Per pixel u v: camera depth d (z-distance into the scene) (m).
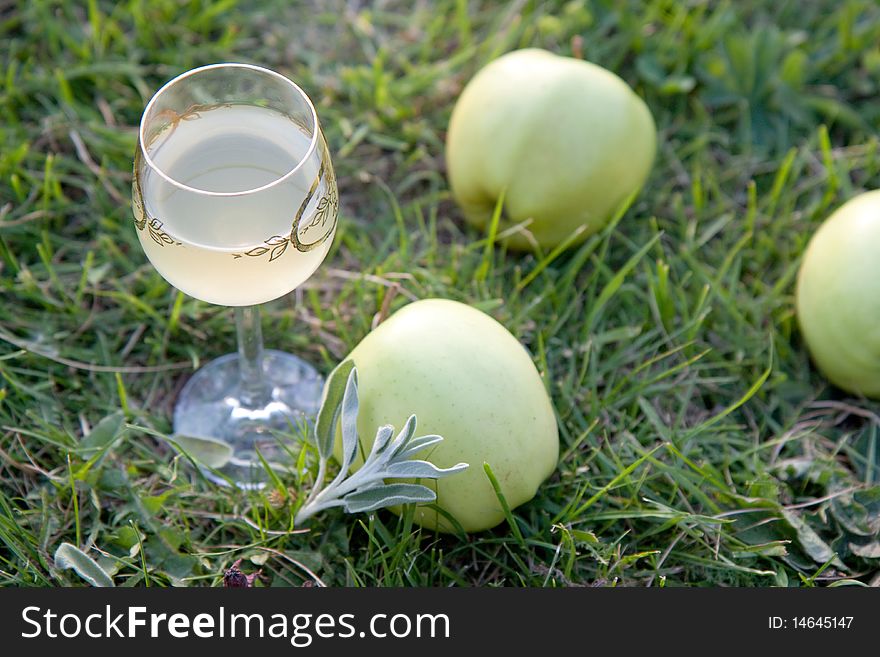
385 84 0.74
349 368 0.58
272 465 0.63
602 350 0.68
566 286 0.68
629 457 0.64
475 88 0.66
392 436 0.57
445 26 0.78
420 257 0.70
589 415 0.65
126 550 0.61
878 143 0.74
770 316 0.69
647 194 0.73
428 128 0.74
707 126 0.75
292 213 0.52
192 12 0.76
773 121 0.76
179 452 0.62
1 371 0.64
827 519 0.62
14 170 0.70
